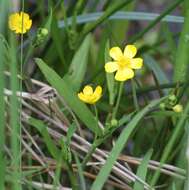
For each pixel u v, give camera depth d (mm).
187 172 342
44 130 351
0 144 326
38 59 351
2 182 328
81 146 390
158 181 402
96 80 429
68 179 420
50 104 384
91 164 376
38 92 388
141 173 357
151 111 386
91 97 354
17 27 370
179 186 370
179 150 394
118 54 362
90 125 353
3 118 323
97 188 337
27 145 382
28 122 383
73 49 436
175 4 412
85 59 408
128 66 359
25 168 384
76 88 402
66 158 345
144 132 424
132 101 439
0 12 352
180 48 400
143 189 355
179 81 395
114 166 371
